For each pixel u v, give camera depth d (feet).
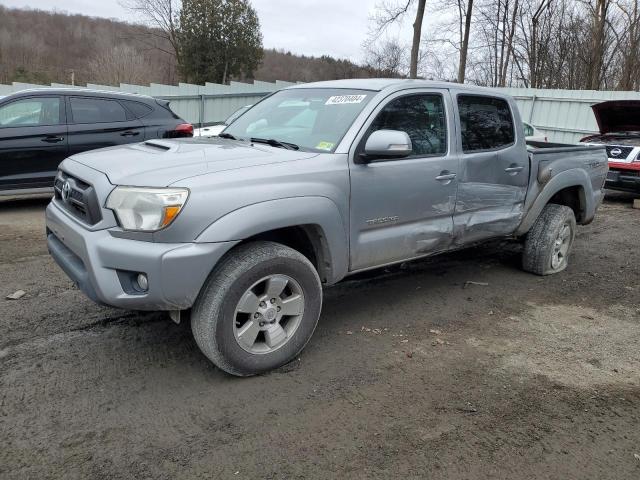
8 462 8.05
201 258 9.35
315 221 10.77
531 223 17.10
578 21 84.84
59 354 11.39
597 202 19.45
